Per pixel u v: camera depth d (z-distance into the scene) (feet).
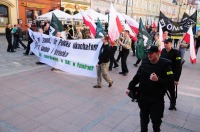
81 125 14.75
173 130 14.64
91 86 22.81
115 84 23.90
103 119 15.74
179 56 16.01
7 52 39.63
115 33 24.44
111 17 24.20
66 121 15.17
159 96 11.18
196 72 31.71
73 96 19.80
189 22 36.35
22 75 25.23
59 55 26.81
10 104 17.40
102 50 22.12
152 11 162.61
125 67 27.91
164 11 184.75
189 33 27.48
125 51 27.43
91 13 50.21
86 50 24.08
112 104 18.51
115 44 29.60
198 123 15.84
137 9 140.87
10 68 28.12
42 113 16.16
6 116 15.43
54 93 20.27
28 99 18.57
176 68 16.02
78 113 16.48
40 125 14.46
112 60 29.99
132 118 16.07
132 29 32.55
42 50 29.55
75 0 91.86
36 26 57.98
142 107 11.69
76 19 52.42
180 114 17.15
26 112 16.19
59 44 26.84
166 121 15.84
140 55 30.30
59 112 16.47
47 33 36.17
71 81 24.12
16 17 70.74
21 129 13.88
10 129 13.80
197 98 20.86
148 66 11.20
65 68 26.20
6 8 68.08
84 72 24.44
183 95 21.53
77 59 24.81
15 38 42.55
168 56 16.14
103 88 22.38
